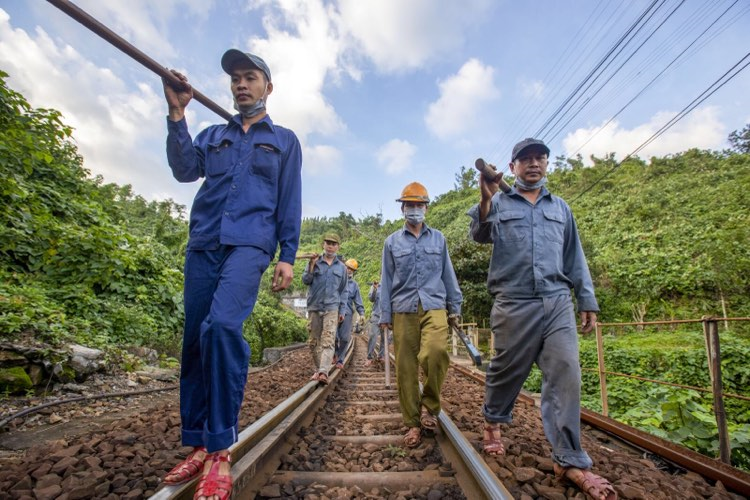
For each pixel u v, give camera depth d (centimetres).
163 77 178
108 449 236
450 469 227
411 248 312
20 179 607
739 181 2478
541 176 243
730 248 1587
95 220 769
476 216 240
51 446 240
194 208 190
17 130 486
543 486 202
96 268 633
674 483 234
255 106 197
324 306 544
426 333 288
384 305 318
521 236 233
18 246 590
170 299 734
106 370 443
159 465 214
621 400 620
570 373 208
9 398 335
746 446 335
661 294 1658
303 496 195
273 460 239
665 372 794
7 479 191
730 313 1426
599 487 188
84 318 553
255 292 172
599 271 1927
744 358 718
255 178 186
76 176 888
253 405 396
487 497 172
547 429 213
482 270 1584
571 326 218
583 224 2759
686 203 2483
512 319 227
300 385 545
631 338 1172
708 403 599
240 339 161
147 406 372
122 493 182
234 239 172
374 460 254
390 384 595
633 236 2225
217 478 153
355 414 398
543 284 224
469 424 332
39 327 409
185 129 190
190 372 183
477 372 712
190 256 183
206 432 154
